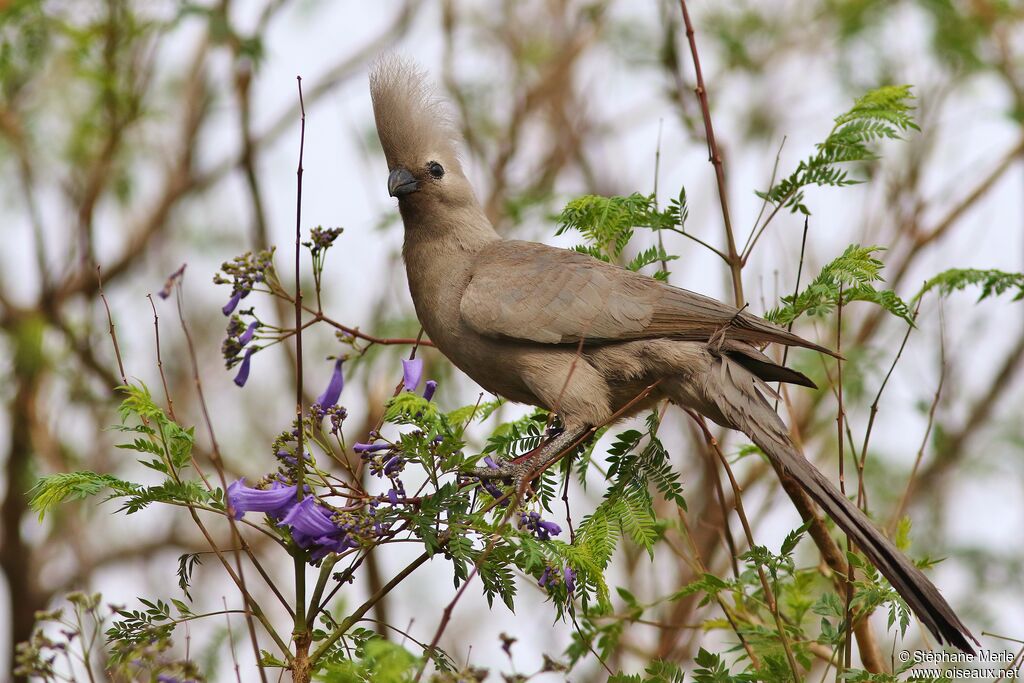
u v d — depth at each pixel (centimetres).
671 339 901
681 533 964
